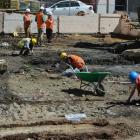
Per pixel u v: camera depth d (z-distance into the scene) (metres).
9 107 17.64
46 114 16.89
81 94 20.09
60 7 53.59
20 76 23.36
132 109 17.98
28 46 30.84
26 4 55.41
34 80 22.59
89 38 44.53
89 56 31.62
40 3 58.31
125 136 14.83
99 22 47.59
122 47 35.34
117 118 16.77
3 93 19.53
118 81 23.20
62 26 46.31
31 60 28.52
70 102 18.72
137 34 45.38
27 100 18.73
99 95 20.00
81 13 53.16
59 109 17.62
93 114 17.11
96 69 26.66
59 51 34.09
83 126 15.52
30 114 16.84
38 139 14.18
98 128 15.34
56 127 15.33
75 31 46.84
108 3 64.44
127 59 30.64
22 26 44.62
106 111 17.55
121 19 47.88
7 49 34.53
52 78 23.08
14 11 52.31
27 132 14.63
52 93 20.05
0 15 44.19
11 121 15.84
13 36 43.09
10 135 14.27
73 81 22.50
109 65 28.70
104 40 43.62
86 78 19.91
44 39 41.94
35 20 40.53
